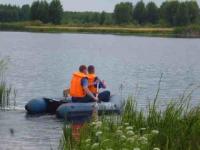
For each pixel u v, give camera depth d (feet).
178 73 200.03
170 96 124.36
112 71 201.05
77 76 88.84
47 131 75.92
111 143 48.24
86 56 290.76
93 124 55.67
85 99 88.22
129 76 180.96
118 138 49.70
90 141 50.34
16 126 79.10
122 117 59.82
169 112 55.67
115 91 134.51
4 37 519.19
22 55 278.05
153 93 130.21
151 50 380.58
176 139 50.08
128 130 52.90
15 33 650.84
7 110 94.22
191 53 355.15
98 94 90.79
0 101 98.63
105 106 83.10
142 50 377.91
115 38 600.80
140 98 116.26
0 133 73.41
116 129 53.98
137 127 56.80
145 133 53.67
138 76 181.57
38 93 126.52
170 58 297.53
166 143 49.47
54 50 339.57
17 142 68.18
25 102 106.83
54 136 72.59
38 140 69.77
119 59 276.41
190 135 50.34
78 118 85.76
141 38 622.13
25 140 69.51
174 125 53.11
